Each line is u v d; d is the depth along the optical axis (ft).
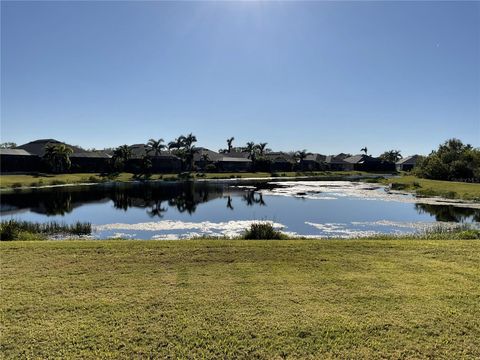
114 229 71.56
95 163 276.21
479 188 144.05
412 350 16.72
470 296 22.45
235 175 279.49
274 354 16.55
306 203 113.80
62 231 66.64
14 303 21.40
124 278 25.76
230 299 22.13
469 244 36.19
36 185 179.83
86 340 17.52
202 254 32.01
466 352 16.55
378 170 403.75
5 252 32.65
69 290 23.47
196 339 17.67
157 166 297.12
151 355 16.39
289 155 395.96
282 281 25.20
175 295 22.72
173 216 88.99
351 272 27.12
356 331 18.35
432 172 216.95
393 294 22.76
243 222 79.87
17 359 15.98
